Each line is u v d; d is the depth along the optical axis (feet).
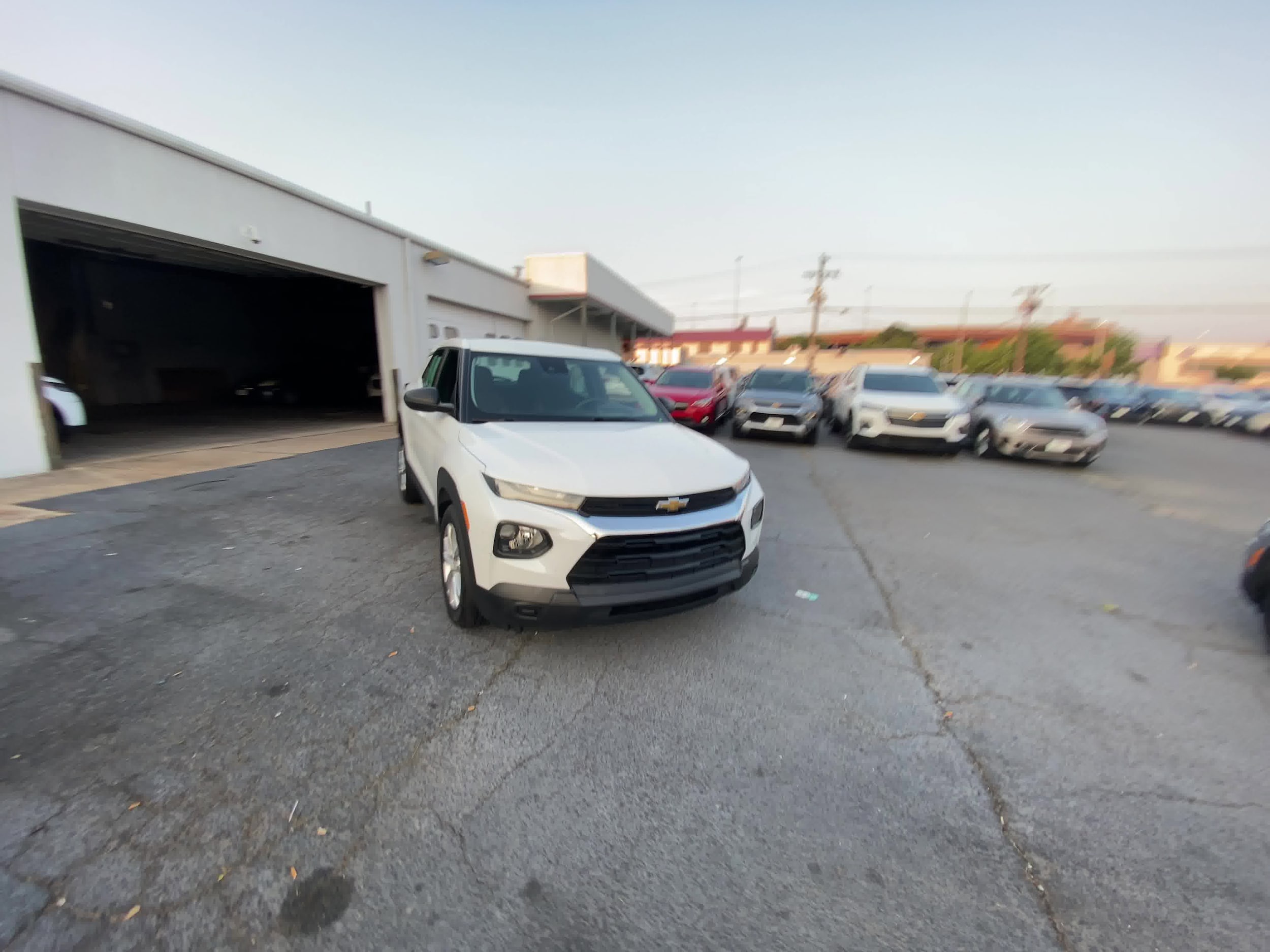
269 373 61.62
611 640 11.34
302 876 6.03
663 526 9.52
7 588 12.86
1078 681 10.59
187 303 59.16
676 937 5.59
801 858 6.56
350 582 13.61
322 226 37.93
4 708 8.57
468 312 56.44
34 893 5.66
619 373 15.83
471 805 7.11
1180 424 73.00
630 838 6.73
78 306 50.65
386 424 43.91
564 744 8.32
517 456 10.24
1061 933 5.79
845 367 179.32
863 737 8.77
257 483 23.22
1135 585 15.56
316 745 8.03
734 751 8.32
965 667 10.98
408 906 5.77
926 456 36.99
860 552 17.57
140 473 24.70
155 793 7.02
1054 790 7.79
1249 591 12.32
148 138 27.27
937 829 7.06
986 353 163.53
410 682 9.64
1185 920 5.97
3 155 22.27
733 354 194.80
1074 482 30.09
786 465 32.22
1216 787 7.93
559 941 5.49
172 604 12.26
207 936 5.36
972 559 17.34
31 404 23.82
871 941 5.63
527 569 9.23
